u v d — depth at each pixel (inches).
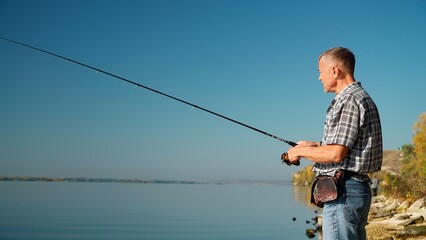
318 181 120.6
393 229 461.4
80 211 1141.1
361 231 119.7
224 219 909.8
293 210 1205.7
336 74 122.9
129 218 943.0
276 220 874.1
